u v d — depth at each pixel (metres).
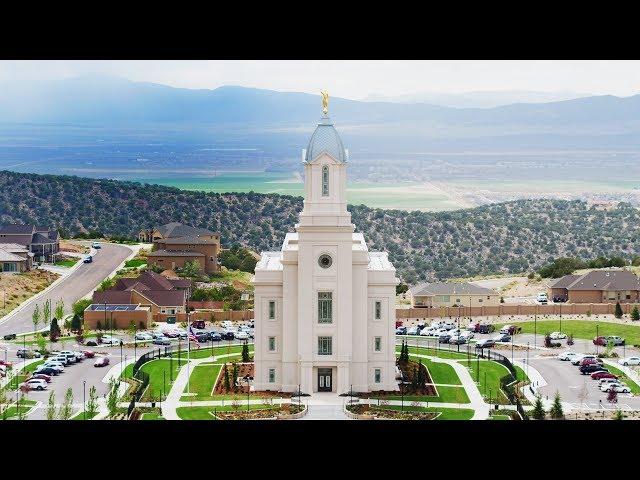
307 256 185.00
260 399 182.00
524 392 190.62
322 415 170.88
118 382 186.50
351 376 188.12
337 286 185.50
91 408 168.62
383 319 188.88
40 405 178.00
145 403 178.25
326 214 184.38
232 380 197.00
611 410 176.38
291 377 188.00
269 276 187.88
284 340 187.62
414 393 186.75
